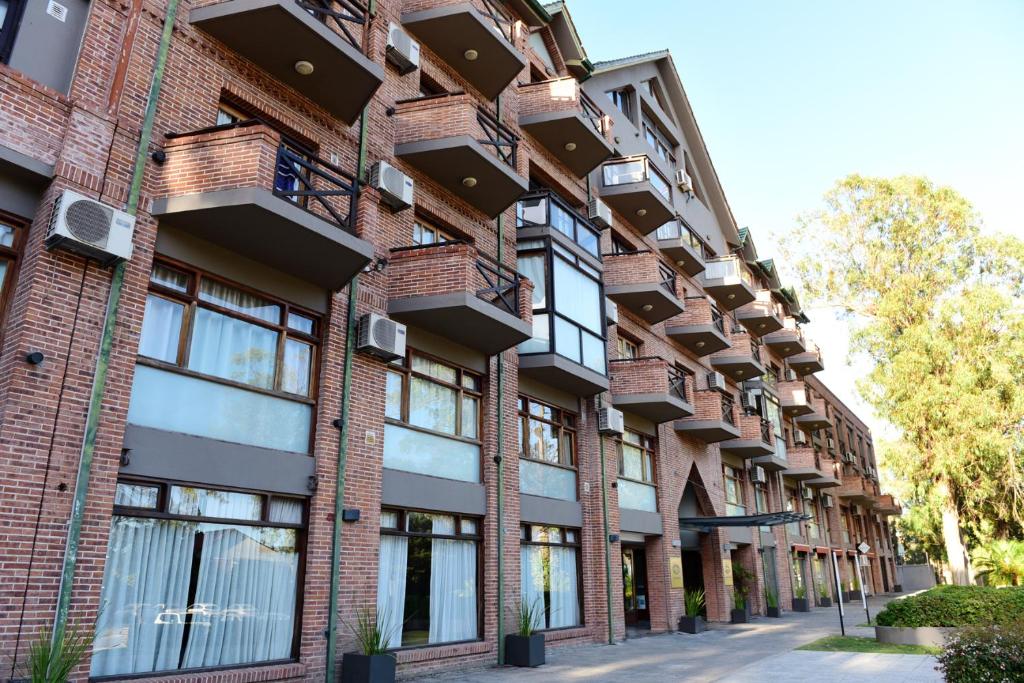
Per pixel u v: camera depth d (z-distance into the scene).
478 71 16.17
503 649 13.27
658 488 21.02
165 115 9.50
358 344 11.51
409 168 13.96
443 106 13.80
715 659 14.14
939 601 15.82
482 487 13.73
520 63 15.97
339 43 10.78
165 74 9.60
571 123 17.91
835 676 11.84
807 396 36.53
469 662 12.50
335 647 10.04
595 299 17.69
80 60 8.75
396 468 12.07
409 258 12.75
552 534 16.20
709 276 28.27
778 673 12.29
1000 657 8.20
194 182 9.15
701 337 24.38
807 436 37.91
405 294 12.59
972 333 26.77
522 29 18.80
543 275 16.09
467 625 12.98
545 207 16.75
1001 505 27.42
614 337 21.11
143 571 8.37
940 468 26.84
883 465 29.27
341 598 10.31
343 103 11.95
